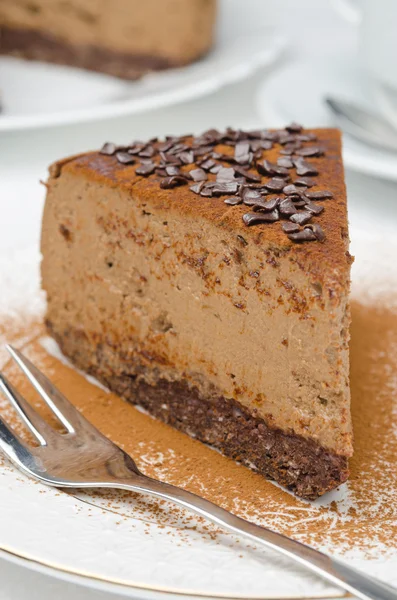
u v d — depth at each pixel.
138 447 0.39
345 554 0.34
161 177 0.40
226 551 0.34
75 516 0.35
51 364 0.42
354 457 0.38
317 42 0.74
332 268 0.35
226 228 0.37
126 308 0.40
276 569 0.33
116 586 0.33
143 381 0.40
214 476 0.38
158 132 0.58
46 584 0.34
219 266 0.38
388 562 0.34
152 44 0.67
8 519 0.34
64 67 0.71
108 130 0.59
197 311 0.38
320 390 0.36
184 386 0.39
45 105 0.62
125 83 0.68
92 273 0.41
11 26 0.72
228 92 0.65
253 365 0.38
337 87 0.57
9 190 0.53
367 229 0.49
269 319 0.37
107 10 0.68
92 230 0.41
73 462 0.37
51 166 0.41
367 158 0.50
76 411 0.39
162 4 0.66
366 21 0.54
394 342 0.43
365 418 0.40
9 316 0.44
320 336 0.36
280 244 0.36
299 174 0.40
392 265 0.47
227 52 0.66
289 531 0.35
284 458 0.37
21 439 0.37
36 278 0.46
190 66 0.68
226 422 0.39
